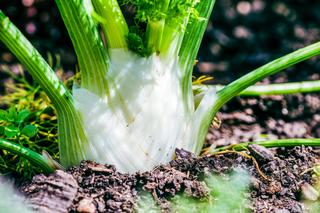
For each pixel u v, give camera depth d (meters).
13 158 0.69
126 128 0.61
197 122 0.64
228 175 0.62
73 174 0.61
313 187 0.63
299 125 0.81
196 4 0.63
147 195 0.60
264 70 0.64
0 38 0.57
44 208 0.57
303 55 0.63
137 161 0.62
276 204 0.61
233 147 0.66
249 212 0.60
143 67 0.61
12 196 0.60
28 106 0.76
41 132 0.71
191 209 0.59
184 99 0.63
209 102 0.64
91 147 0.61
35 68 0.59
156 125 0.62
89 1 0.60
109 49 0.62
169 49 0.62
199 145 0.65
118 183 0.60
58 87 0.60
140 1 0.60
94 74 0.61
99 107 0.61
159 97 0.62
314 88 0.68
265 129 0.80
